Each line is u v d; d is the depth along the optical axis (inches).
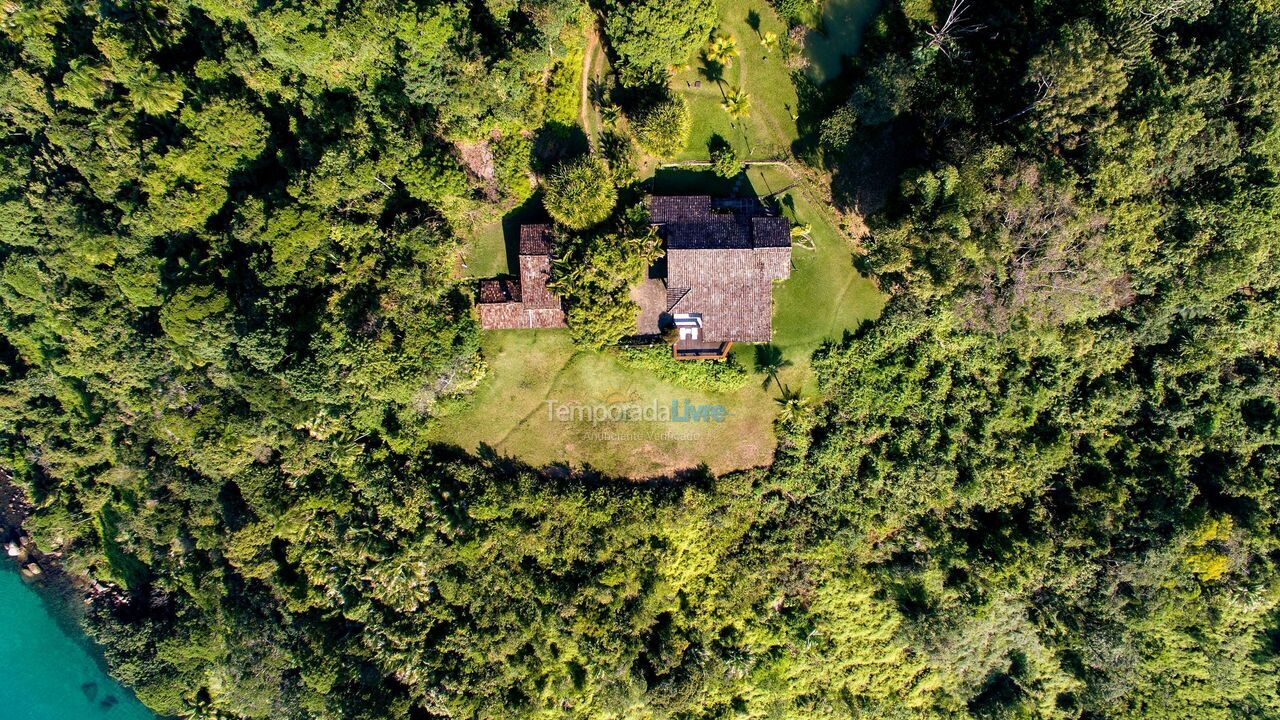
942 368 2137.1
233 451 2187.5
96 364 2297.0
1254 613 2235.5
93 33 1942.7
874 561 2300.7
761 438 2209.6
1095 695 2304.4
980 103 1962.4
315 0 1716.3
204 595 2416.3
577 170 1924.2
